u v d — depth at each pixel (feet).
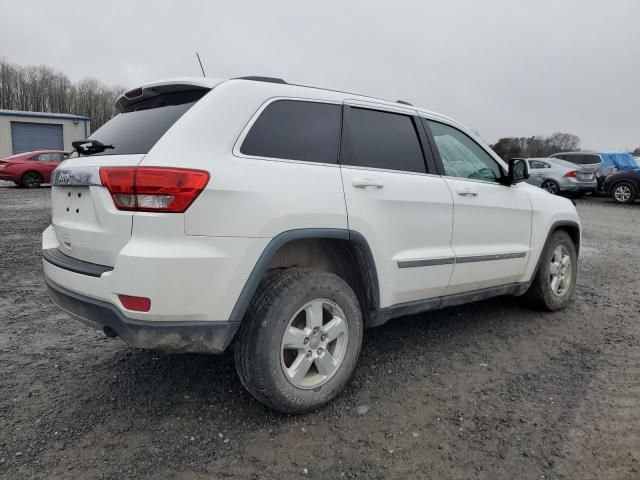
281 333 8.30
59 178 9.17
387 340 12.66
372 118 10.51
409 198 10.34
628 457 7.82
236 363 8.45
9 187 61.26
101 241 7.92
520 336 13.16
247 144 8.30
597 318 14.88
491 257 12.46
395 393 9.83
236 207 7.71
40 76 203.21
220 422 8.64
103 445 7.89
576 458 7.78
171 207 7.28
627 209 48.67
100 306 7.76
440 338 12.89
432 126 11.93
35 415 8.73
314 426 8.58
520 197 13.57
